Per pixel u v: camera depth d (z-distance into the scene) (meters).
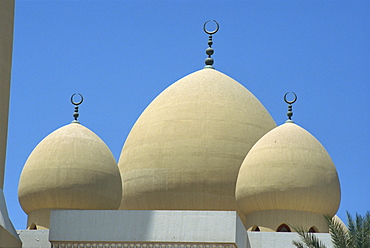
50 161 37.41
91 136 38.75
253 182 37.19
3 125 32.81
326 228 37.44
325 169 37.44
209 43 44.75
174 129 40.59
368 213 31.92
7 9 33.84
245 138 40.41
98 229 34.41
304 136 38.09
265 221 37.00
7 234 31.55
